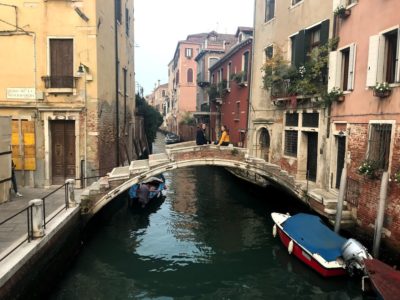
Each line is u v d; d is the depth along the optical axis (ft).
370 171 25.84
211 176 67.10
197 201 46.83
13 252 18.12
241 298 22.53
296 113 41.24
